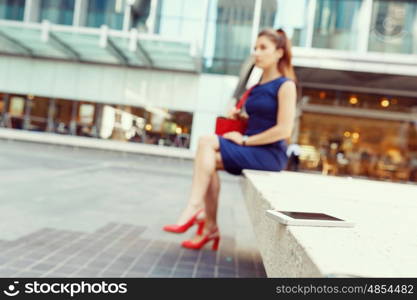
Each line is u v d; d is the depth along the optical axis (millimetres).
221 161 3020
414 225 1170
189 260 3213
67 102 21188
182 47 17297
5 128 21219
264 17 19281
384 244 847
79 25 19703
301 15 17516
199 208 2850
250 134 3088
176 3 19688
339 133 18234
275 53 3145
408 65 13156
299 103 17656
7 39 18859
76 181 8109
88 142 20328
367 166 18125
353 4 16672
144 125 20625
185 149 20125
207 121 20109
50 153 15516
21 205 4988
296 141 18219
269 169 3037
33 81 21297
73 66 21141
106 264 2910
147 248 3496
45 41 17234
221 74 19922
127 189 7801
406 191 3041
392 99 17266
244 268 3113
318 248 757
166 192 8023
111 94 20938
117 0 19812
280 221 1030
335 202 1621
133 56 19375
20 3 20141
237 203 7512
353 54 13461
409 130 17656
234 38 19656
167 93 20469
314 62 13602
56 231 3824
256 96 3096
